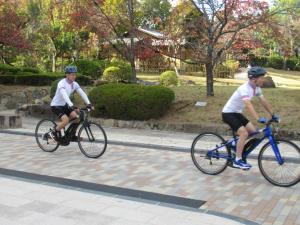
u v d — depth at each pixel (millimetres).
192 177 6242
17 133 10398
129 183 5906
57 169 6688
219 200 5156
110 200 4988
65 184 5797
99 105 12297
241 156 6117
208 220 4352
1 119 11312
